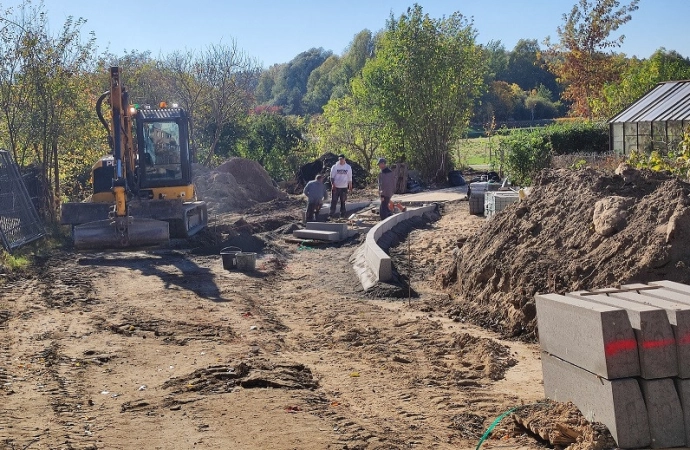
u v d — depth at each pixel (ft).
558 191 44.24
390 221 70.03
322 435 22.70
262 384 28.35
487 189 82.17
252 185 114.93
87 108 91.40
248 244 68.23
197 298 48.14
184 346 35.81
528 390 28.17
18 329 39.29
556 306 23.59
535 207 44.80
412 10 125.29
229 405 25.68
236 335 38.19
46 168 87.10
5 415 25.17
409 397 27.32
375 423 24.20
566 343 23.15
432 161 127.03
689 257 34.04
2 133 84.99
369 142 142.41
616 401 20.89
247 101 159.22
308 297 48.85
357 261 59.21
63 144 88.48
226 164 115.14
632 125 100.83
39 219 76.89
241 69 150.10
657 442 20.88
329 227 72.69
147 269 59.26
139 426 23.99
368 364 32.42
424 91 124.47
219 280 54.60
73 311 44.09
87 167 104.99
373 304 45.98
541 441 22.36
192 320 41.70
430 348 35.04
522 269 39.63
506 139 110.83
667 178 41.06
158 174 73.31
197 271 58.23
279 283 54.29
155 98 144.87
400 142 127.34
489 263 43.37
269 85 471.21
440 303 45.14
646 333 20.90
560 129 119.75
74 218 67.05
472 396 27.43
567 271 37.09
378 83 127.65
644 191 40.52
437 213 86.38
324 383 29.53
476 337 35.50
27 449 21.81
